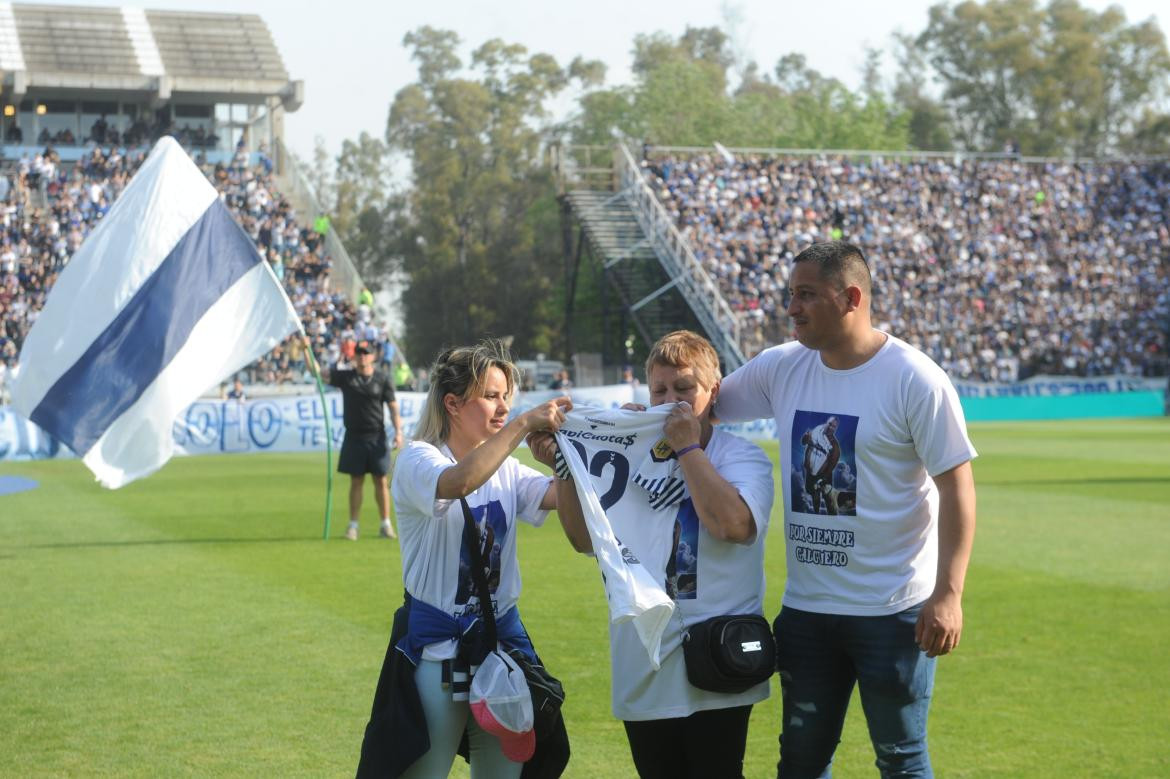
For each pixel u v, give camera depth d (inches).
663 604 160.4
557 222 2716.5
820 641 178.7
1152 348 1808.6
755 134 2672.2
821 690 179.2
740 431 1205.1
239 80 1881.2
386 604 386.6
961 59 3383.4
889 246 1795.0
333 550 503.2
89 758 238.2
